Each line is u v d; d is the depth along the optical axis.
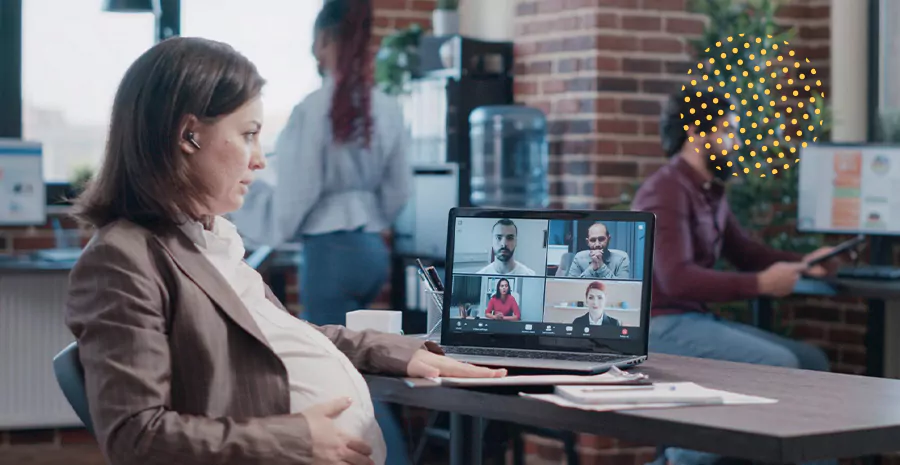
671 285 3.91
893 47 4.65
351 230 3.79
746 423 1.55
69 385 1.72
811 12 4.94
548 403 1.73
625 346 2.18
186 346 1.73
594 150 4.54
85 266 1.70
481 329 2.28
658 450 3.89
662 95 4.62
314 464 1.69
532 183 4.72
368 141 3.76
